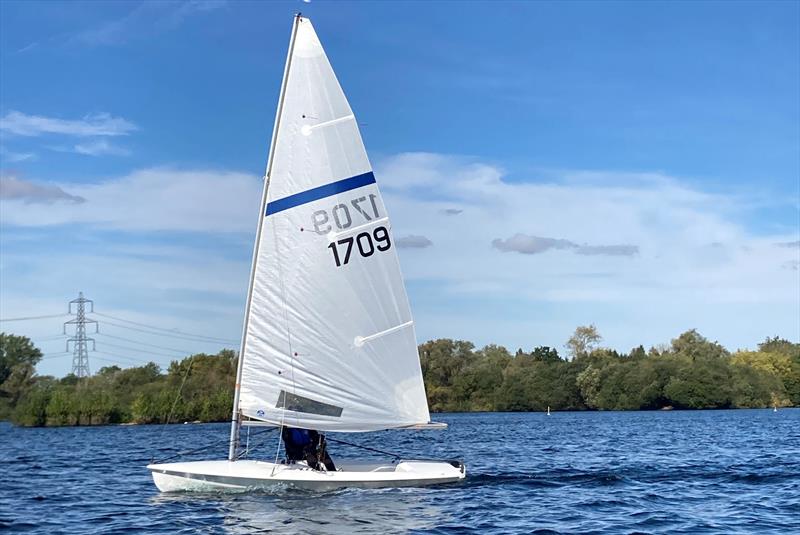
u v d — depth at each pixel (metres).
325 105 26.05
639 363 152.25
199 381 110.44
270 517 21.66
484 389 156.62
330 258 25.89
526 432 77.00
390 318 26.55
